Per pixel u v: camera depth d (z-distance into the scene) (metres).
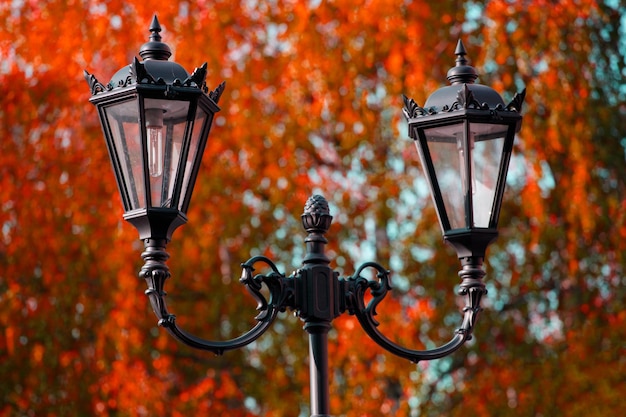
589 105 13.39
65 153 14.30
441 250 14.34
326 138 14.82
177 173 5.18
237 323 14.91
